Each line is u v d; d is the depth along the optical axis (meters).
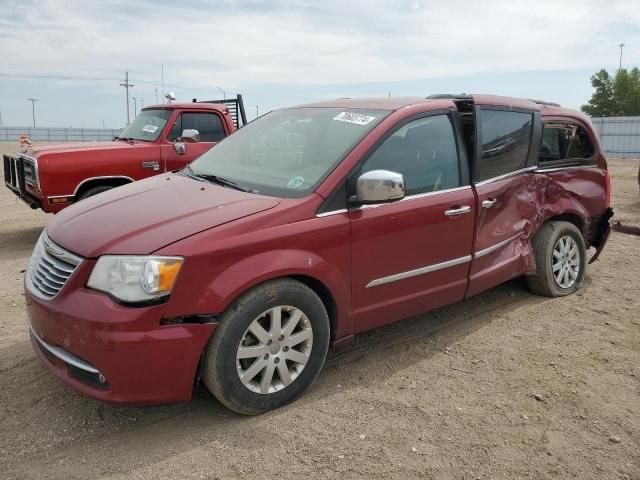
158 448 2.98
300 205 3.33
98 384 2.92
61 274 3.04
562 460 2.94
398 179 3.33
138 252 2.87
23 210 11.00
